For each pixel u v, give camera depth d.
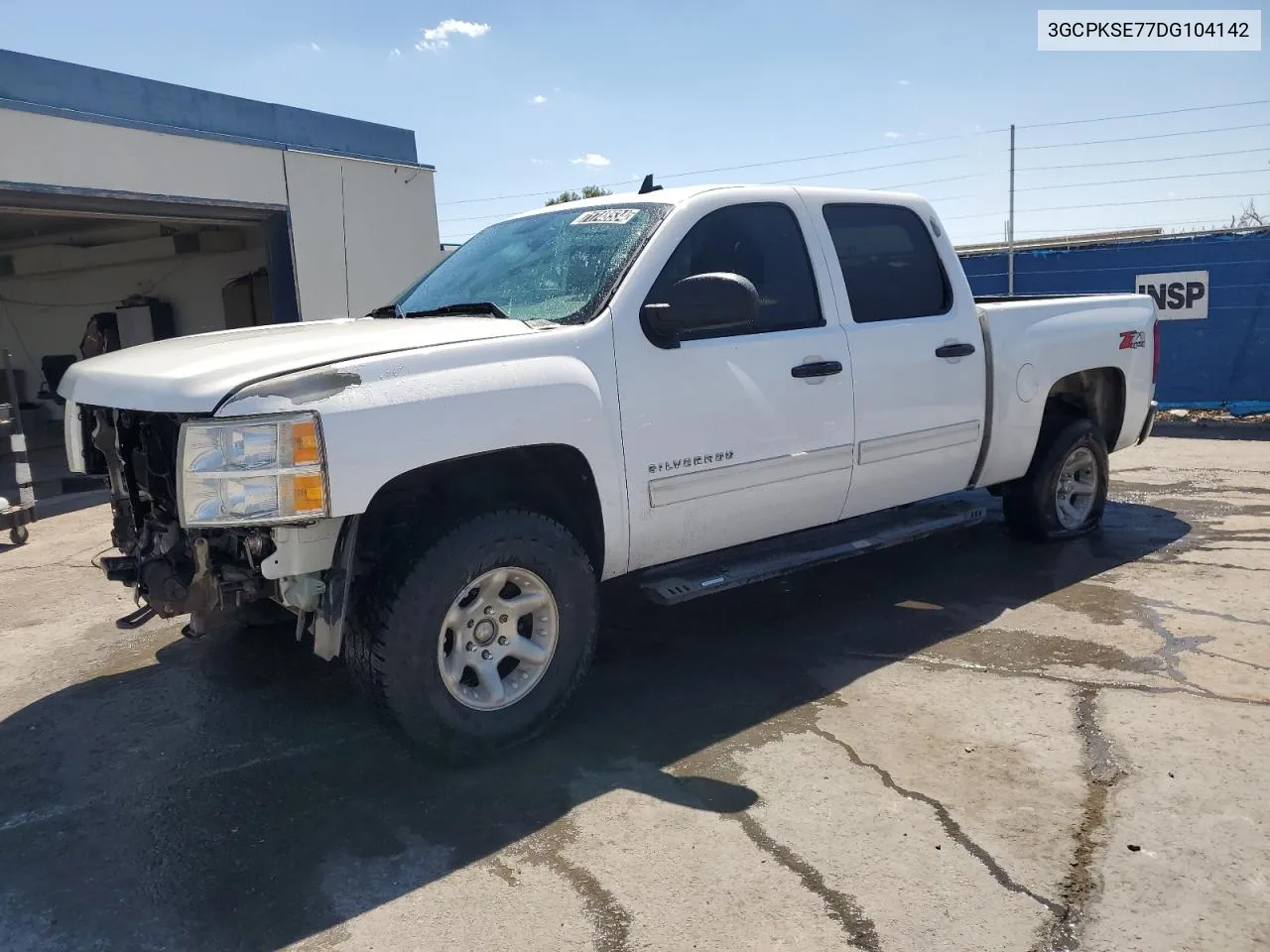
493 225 5.14
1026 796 3.24
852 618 5.03
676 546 4.14
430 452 3.27
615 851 3.03
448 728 3.49
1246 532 6.40
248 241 15.62
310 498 3.08
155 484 3.72
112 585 6.45
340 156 13.01
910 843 3.01
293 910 2.81
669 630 4.98
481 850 3.07
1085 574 5.57
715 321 3.68
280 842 3.18
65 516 9.03
